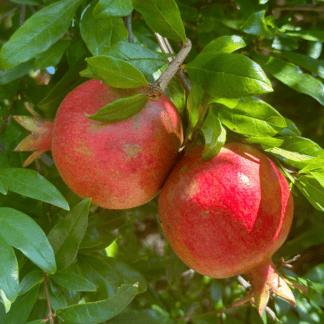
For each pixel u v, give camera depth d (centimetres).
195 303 67
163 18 42
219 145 39
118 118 39
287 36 54
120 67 39
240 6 54
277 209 40
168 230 41
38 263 38
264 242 39
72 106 40
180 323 64
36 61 49
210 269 40
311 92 50
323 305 43
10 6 70
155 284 79
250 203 39
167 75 40
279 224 40
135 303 68
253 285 42
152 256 76
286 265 45
